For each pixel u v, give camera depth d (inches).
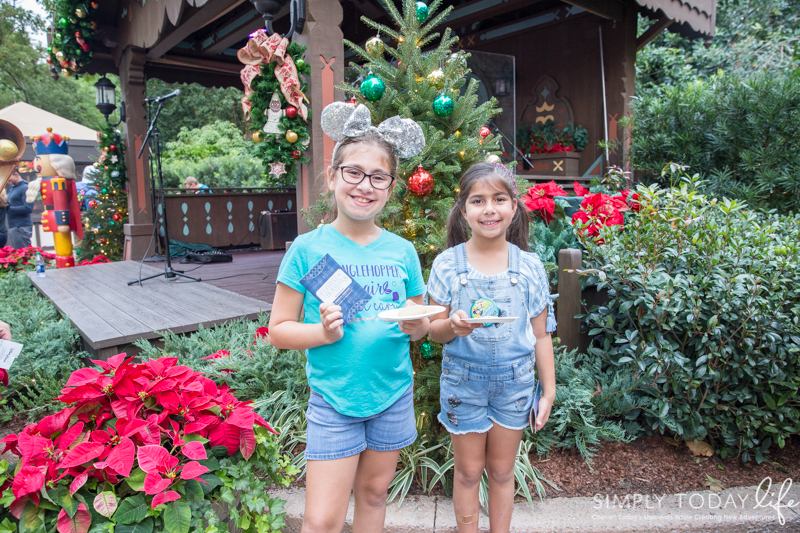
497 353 66.7
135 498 57.6
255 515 65.4
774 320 93.8
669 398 97.8
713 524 79.8
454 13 288.4
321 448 56.8
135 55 278.2
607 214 124.6
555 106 289.3
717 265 100.7
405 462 89.3
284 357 109.3
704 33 259.4
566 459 96.5
